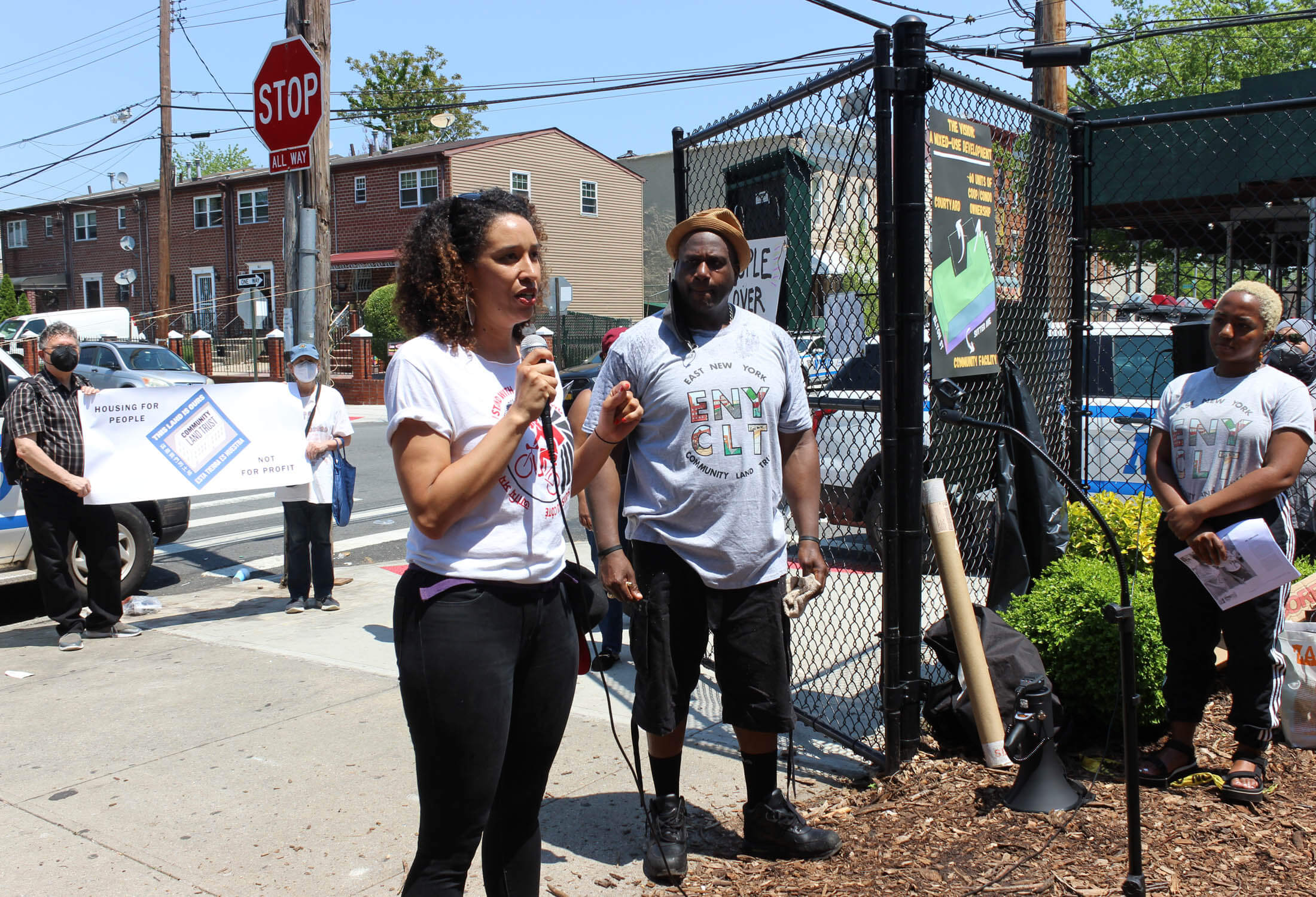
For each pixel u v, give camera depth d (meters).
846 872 3.14
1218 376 3.71
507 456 2.12
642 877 3.17
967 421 3.01
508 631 2.24
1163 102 9.87
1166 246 12.47
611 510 3.24
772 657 3.15
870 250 3.92
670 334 3.20
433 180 30.36
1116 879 3.01
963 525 4.91
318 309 8.37
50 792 3.87
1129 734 2.85
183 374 20.83
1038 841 3.26
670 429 3.15
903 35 3.53
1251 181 9.41
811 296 4.35
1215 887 2.96
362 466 14.35
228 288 35.72
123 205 38.75
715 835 3.43
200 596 7.48
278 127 7.82
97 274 40.09
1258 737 3.56
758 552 3.11
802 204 4.35
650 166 41.12
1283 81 9.27
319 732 4.46
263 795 3.82
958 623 3.70
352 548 9.34
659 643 3.17
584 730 4.48
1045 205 5.04
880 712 4.55
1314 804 3.50
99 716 4.71
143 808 3.72
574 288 34.16
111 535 6.09
